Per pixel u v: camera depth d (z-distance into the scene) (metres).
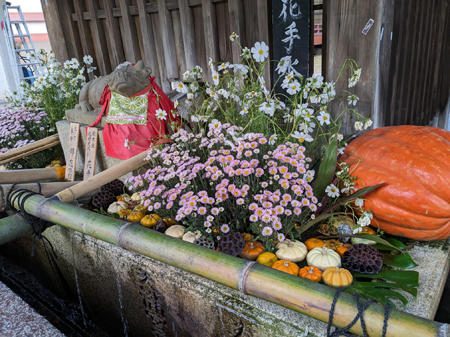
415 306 1.59
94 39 5.30
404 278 1.73
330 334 1.36
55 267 2.94
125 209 2.66
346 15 2.83
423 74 4.79
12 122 4.44
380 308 1.30
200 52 4.34
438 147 1.97
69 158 3.52
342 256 1.91
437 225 1.89
